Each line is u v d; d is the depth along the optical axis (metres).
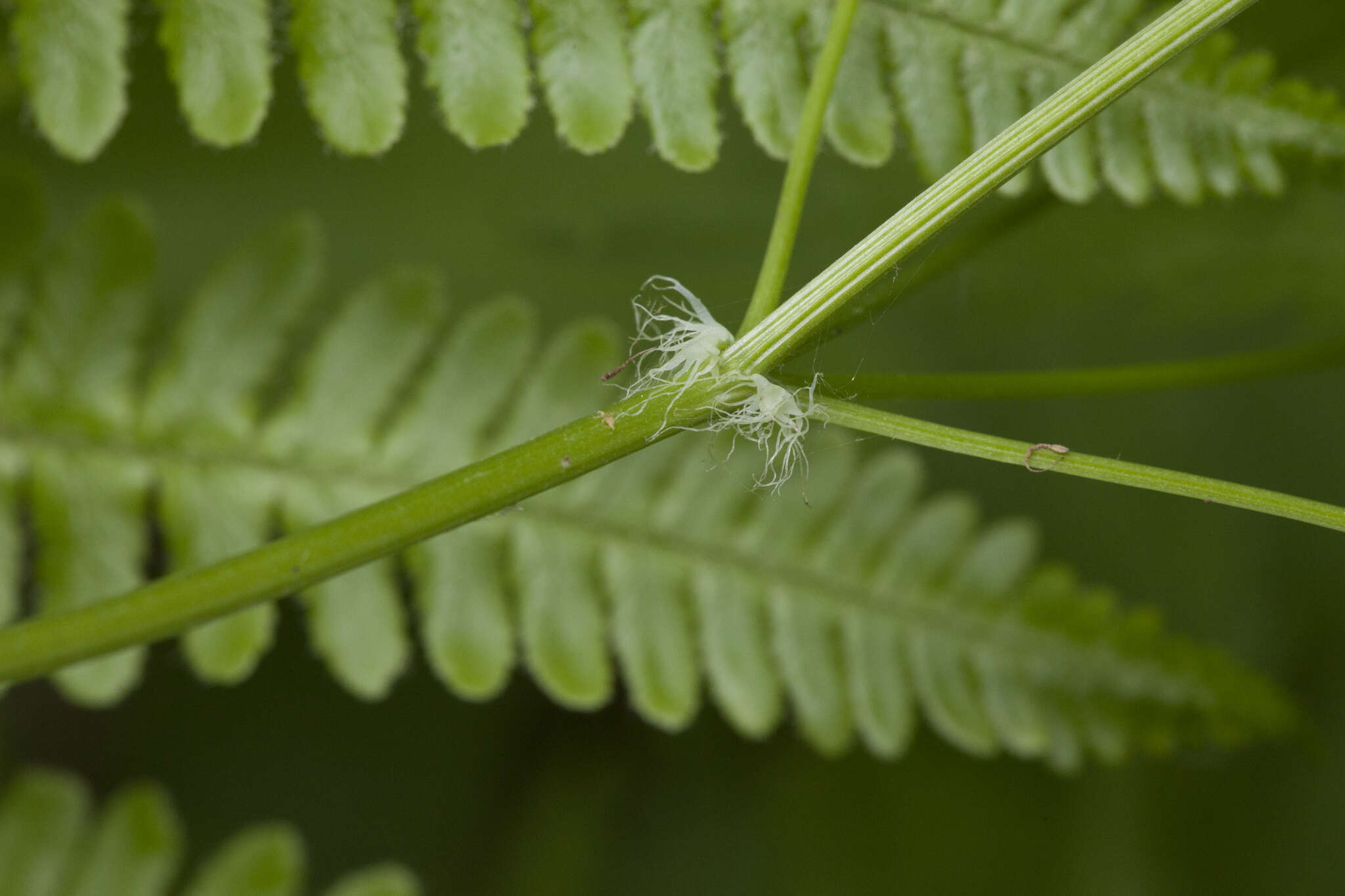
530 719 0.45
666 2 0.34
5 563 0.35
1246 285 0.46
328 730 0.42
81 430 0.35
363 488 0.36
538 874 0.42
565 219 0.48
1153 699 0.38
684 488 0.37
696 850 0.44
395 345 0.36
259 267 0.35
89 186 0.42
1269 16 0.37
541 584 0.36
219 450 0.35
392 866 0.35
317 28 0.33
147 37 0.40
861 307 0.34
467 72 0.33
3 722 0.38
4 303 0.35
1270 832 0.44
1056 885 0.44
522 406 0.36
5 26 0.35
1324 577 0.47
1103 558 0.49
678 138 0.34
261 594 0.31
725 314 0.48
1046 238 0.47
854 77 0.34
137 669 0.35
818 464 0.38
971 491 0.50
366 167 0.46
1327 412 0.48
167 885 0.34
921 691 0.37
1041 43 0.35
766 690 0.37
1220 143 0.35
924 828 0.45
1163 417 0.50
